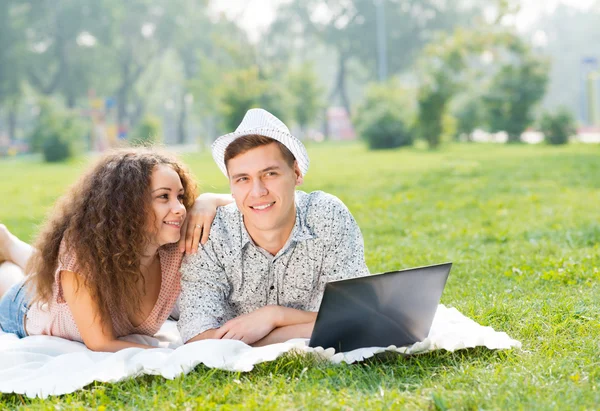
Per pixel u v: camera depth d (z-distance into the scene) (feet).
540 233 21.70
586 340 10.54
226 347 9.75
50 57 166.40
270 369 9.52
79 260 10.27
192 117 207.41
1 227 13.12
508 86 96.17
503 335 10.53
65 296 10.63
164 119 233.76
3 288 12.72
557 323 11.52
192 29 185.57
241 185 9.97
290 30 198.70
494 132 96.94
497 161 56.70
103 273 10.27
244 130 9.89
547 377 9.04
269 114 10.26
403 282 9.54
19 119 205.05
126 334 11.28
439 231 23.76
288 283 10.86
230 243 10.64
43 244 10.71
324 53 235.61
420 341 10.31
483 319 11.97
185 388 8.95
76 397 8.90
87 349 10.84
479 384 8.81
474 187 37.88
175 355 9.61
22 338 11.78
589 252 17.88
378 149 90.94
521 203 30.35
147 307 11.18
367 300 9.51
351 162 66.08
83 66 169.27
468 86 95.61
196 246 10.69
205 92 151.12
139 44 180.34
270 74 109.29
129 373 9.27
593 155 56.54
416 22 188.75
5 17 156.87
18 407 8.70
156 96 217.36
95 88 175.73
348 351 10.12
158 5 178.60
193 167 66.39
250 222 10.30
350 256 10.84
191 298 10.78
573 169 45.42
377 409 8.13
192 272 10.81
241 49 112.57
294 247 10.59
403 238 22.63
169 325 12.69
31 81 168.55
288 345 9.76
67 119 103.71
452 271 16.65
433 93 86.02
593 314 11.90
